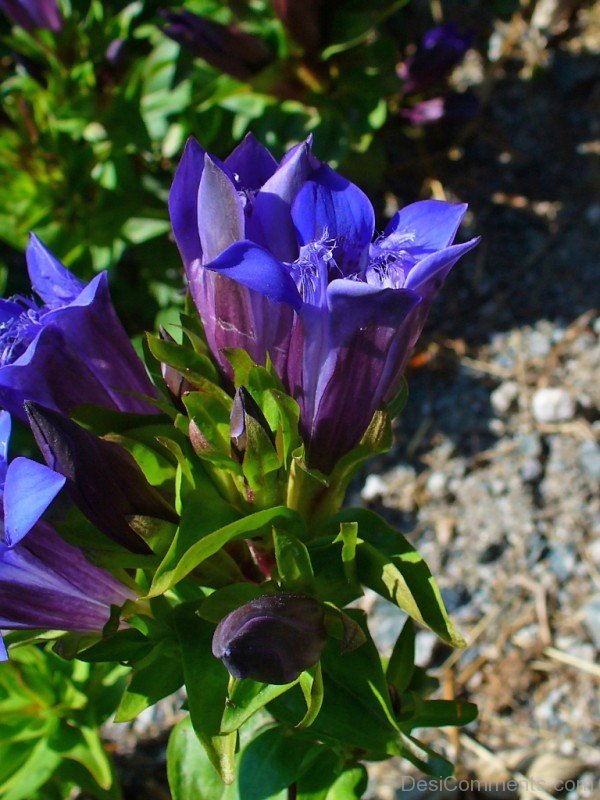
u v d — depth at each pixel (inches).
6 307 7.7
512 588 12.5
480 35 16.0
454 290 14.5
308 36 12.5
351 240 7.0
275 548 7.2
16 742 10.5
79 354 7.5
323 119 13.2
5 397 7.3
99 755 10.3
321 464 7.4
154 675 7.8
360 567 7.5
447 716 8.5
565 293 14.1
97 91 13.1
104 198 13.5
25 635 7.9
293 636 6.9
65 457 7.0
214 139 14.0
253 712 7.1
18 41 13.4
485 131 15.4
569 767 11.5
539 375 13.6
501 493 13.0
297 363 7.2
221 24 12.3
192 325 7.7
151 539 7.3
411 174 15.3
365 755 8.6
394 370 7.2
